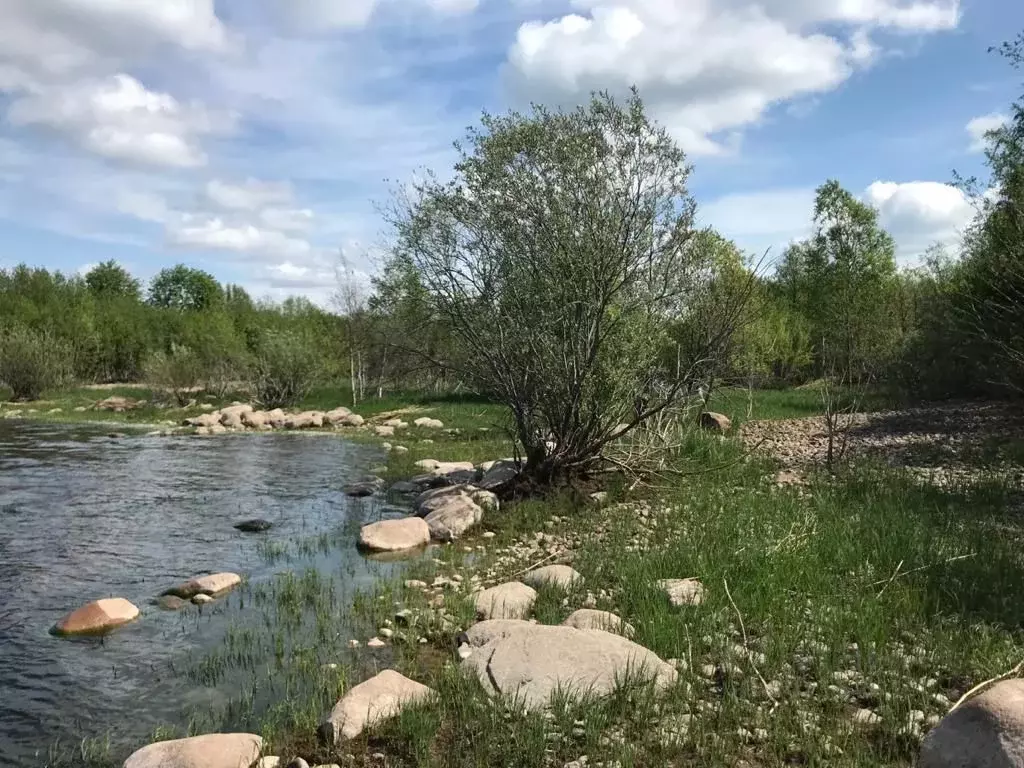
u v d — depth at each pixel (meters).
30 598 7.92
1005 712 3.65
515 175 11.11
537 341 11.15
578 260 10.75
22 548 9.91
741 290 13.05
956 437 15.49
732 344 14.68
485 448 18.92
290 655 6.26
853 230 35.25
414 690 5.20
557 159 10.96
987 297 18.61
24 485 14.46
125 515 11.91
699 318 12.49
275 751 4.68
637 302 11.36
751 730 4.58
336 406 31.08
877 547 7.70
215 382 35.16
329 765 4.45
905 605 6.29
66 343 41.50
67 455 18.69
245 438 22.64
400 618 6.98
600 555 8.45
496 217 11.12
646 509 10.81
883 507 9.58
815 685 5.07
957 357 21.81
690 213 11.53
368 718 4.83
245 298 90.38
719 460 13.30
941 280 24.80
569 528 10.16
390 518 11.73
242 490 14.10
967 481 11.25
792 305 38.19
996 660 5.23
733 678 5.18
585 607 6.93
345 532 10.81
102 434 23.62
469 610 6.93
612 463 12.25
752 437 17.45
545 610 6.73
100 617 7.04
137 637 6.79
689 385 12.47
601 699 4.89
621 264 10.86
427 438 21.86
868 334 22.45
